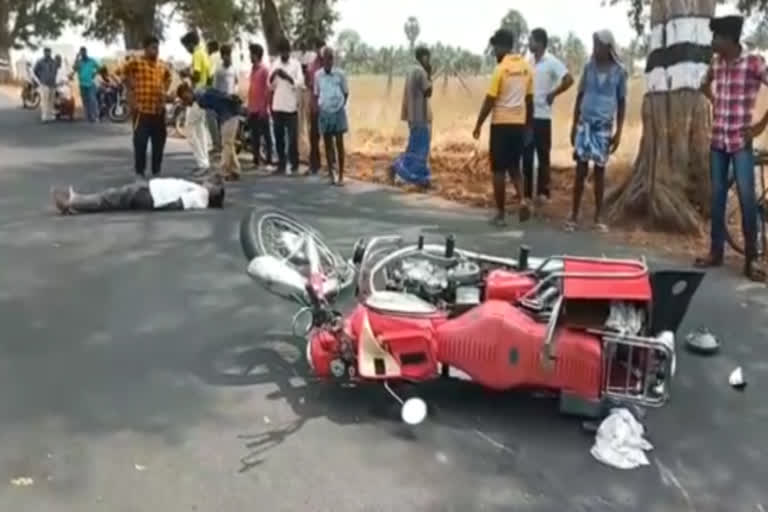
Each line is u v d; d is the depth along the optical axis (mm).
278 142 12523
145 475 3795
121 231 8289
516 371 4363
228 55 12078
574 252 7824
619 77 8539
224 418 4355
